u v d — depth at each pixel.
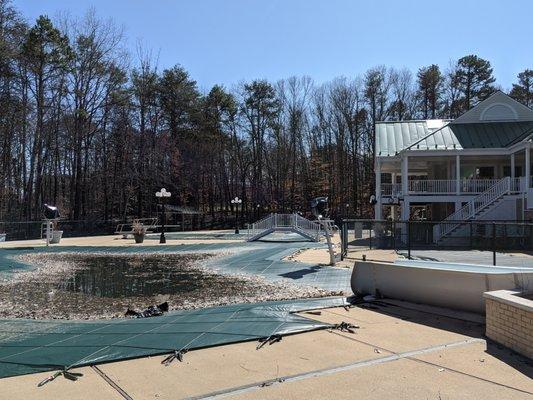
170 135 60.62
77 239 34.31
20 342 6.07
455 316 7.23
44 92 46.25
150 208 56.31
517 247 21.78
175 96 60.44
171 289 12.50
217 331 6.34
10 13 39.62
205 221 66.44
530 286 6.62
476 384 4.41
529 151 26.98
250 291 11.77
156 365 5.01
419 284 8.00
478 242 23.58
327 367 4.93
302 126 72.75
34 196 51.19
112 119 53.12
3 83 40.62
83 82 49.88
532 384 4.40
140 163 54.50
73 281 14.12
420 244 25.47
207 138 64.81
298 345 5.77
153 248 25.69
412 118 70.88
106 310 9.66
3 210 45.28
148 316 8.82
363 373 4.73
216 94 65.25
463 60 68.75
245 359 5.21
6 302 10.59
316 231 31.02
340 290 11.22
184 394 4.19
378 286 8.77
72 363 5.02
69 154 53.47
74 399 4.07
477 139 31.23
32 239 34.97
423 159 33.22
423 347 5.68
